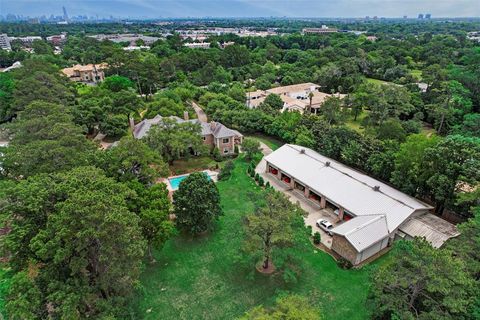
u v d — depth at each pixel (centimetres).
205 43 19225
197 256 3159
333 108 6738
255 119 6531
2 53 12675
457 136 4000
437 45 13675
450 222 3738
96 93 7388
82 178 2445
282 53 14925
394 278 2130
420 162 3847
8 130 4700
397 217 3341
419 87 8975
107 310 2091
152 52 13700
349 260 3081
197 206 3250
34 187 2245
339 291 2744
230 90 8525
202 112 8012
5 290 2478
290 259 2881
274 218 2784
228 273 2944
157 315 2508
